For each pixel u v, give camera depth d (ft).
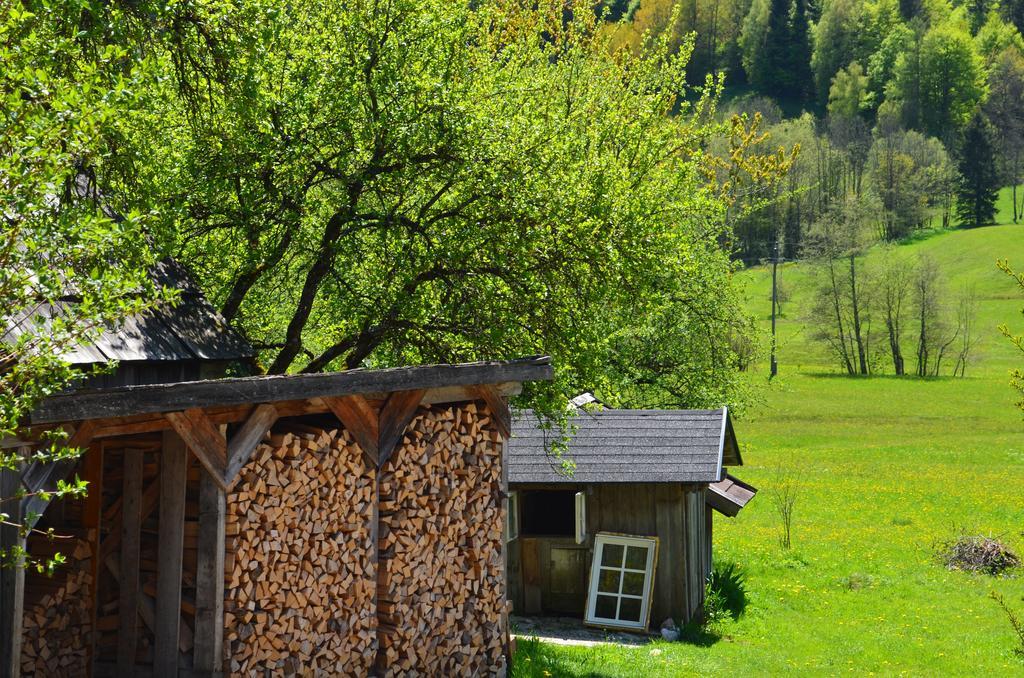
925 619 80.12
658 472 68.59
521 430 73.77
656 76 70.08
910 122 607.37
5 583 26.43
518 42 61.67
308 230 54.39
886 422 243.19
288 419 38.09
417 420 39.24
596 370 54.13
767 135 109.50
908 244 503.61
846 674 61.98
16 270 21.16
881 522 125.70
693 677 54.95
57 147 22.74
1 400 20.70
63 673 33.35
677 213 60.23
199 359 39.83
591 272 52.26
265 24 42.16
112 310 22.11
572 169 52.47
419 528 39.34
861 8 642.22
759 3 624.59
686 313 96.07
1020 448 196.03
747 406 109.60
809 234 375.25
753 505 136.77
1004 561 100.22
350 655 36.37
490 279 51.24
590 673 51.03
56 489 27.45
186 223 52.47
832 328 348.79
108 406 26.16
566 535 72.18
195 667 31.42
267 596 33.09
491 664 43.47
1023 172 591.37
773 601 85.10
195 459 34.06
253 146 49.24
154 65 28.81
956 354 340.39
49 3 30.30
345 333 58.08
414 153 51.57
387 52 52.54
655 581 70.49
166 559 32.09
